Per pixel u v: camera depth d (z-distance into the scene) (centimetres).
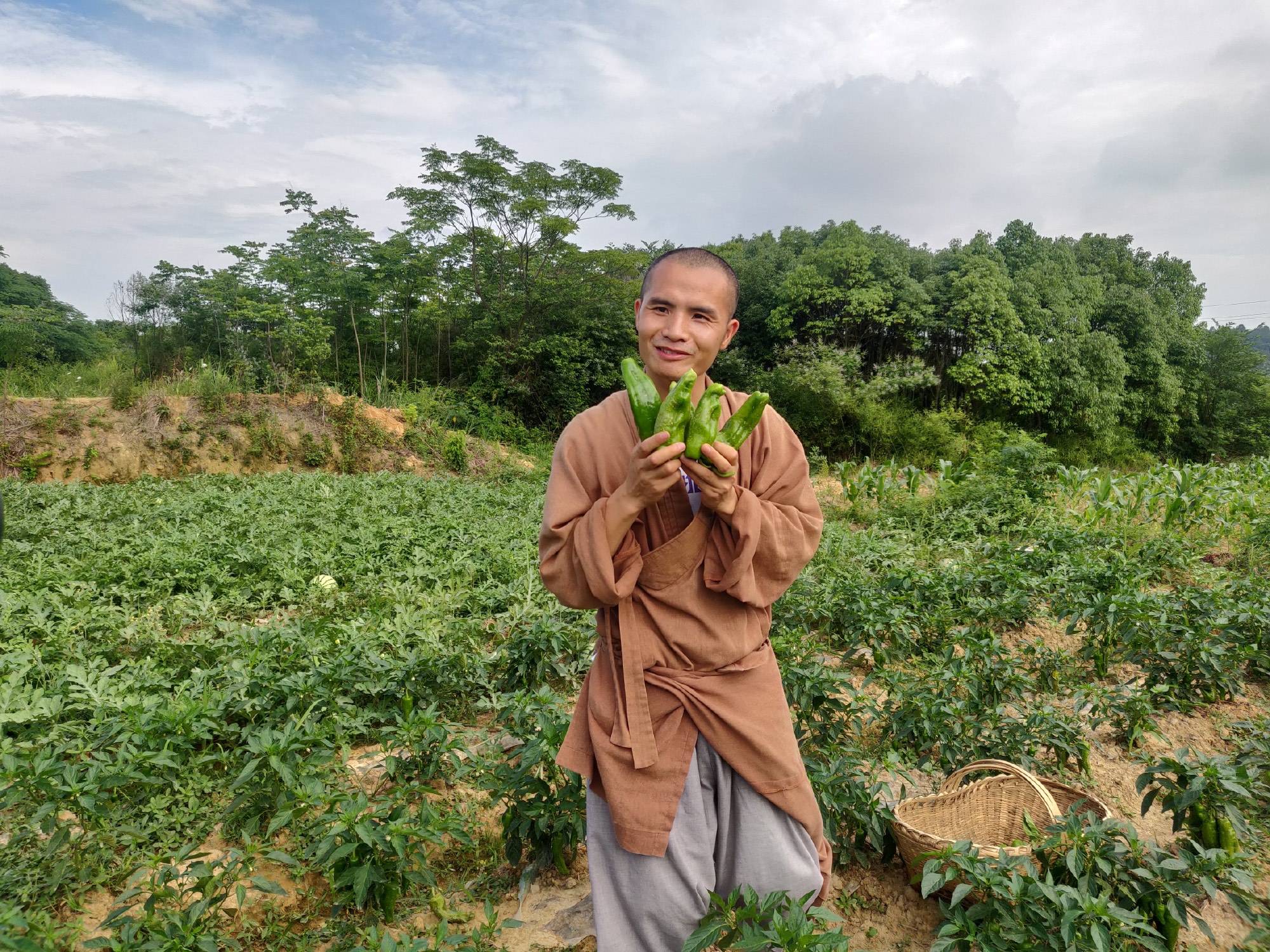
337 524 989
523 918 313
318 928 303
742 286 3425
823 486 1669
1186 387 3881
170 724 362
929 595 668
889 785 409
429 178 2684
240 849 302
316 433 1855
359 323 2719
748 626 219
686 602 211
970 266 3133
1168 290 4228
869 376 3209
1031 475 1331
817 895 256
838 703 409
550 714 359
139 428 1652
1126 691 505
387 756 363
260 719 427
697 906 221
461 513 1120
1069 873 288
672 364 217
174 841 335
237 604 670
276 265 2456
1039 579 696
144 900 272
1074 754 446
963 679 445
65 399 1662
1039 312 3180
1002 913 261
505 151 2734
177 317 2455
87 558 752
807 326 3122
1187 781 319
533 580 698
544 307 2853
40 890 303
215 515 1000
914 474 1380
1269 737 427
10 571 690
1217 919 321
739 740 215
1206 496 1170
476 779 393
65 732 407
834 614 631
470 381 2792
